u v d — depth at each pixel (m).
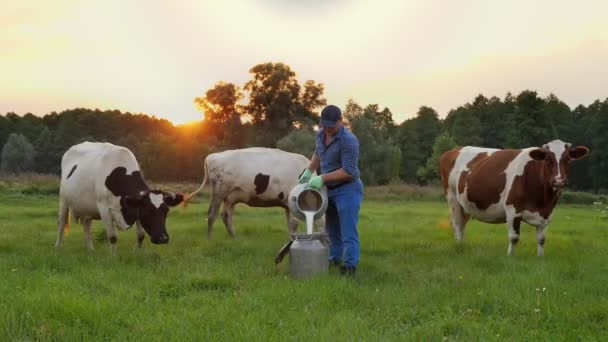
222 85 72.31
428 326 4.34
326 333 3.99
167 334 3.96
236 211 17.89
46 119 117.44
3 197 22.39
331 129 6.23
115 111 109.88
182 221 14.27
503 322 4.41
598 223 14.99
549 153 7.71
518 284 5.66
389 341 3.91
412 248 8.95
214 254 8.26
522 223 13.29
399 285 6.03
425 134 85.25
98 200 8.34
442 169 10.56
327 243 6.35
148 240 9.85
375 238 10.20
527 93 71.19
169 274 6.35
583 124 81.81
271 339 3.80
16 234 10.52
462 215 10.18
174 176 72.31
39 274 5.96
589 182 72.69
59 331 3.92
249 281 5.96
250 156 10.65
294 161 10.66
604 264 7.27
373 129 55.84
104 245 9.38
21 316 4.13
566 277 6.36
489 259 7.57
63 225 9.18
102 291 5.50
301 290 5.32
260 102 68.88
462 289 5.63
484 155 9.51
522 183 8.17
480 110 95.19
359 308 4.95
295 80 69.75
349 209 6.30
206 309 4.67
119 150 8.57
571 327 4.33
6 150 87.62
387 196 31.73
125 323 4.29
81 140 94.06
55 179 29.52
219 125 74.56
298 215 6.30
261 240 9.76
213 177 10.70
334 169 6.40
